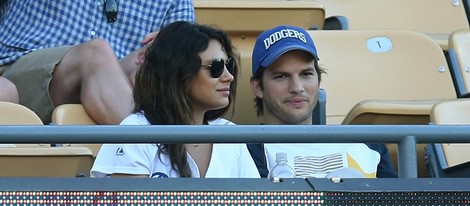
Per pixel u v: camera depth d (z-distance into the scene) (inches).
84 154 674.2
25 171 673.0
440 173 752.3
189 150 639.8
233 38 927.0
